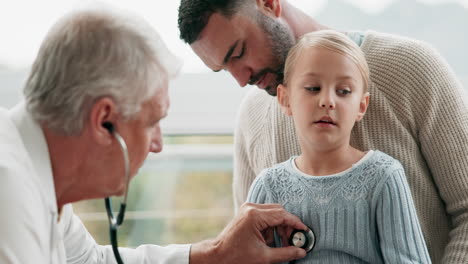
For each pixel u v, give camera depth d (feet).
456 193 4.00
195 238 6.55
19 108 3.27
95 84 2.98
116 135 3.03
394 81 4.09
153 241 6.52
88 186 3.31
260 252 3.84
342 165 3.81
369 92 4.12
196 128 6.31
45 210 3.10
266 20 4.09
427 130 4.04
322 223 3.74
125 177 3.24
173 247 4.23
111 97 3.01
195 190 6.57
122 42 3.03
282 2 4.36
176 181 6.55
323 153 3.80
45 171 3.13
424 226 4.07
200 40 4.15
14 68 6.07
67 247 3.87
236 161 4.95
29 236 2.87
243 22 4.05
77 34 3.02
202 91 6.25
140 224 6.50
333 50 3.66
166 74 3.22
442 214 4.15
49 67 3.02
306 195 3.82
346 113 3.66
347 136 3.77
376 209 3.65
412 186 4.05
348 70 3.65
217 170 6.56
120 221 3.18
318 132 3.67
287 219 3.79
